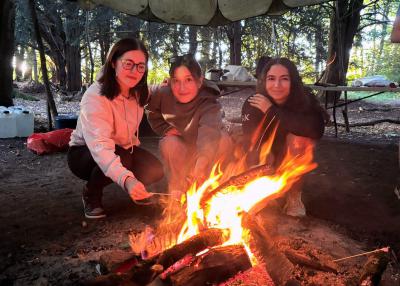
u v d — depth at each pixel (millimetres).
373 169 5457
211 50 19828
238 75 7941
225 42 19438
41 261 2701
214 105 3488
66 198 4094
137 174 3572
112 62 3061
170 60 3734
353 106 14492
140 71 3064
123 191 4270
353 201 4070
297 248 2709
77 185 4574
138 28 18516
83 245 2949
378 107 14156
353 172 5277
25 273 2535
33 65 26344
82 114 3070
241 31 16812
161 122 3754
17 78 26031
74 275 2471
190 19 6867
